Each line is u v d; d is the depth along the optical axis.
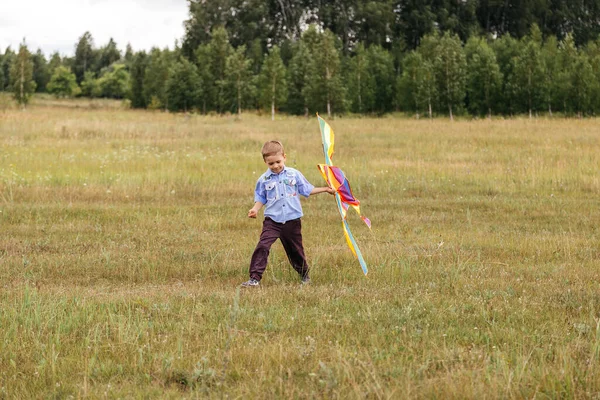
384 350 4.95
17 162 18.34
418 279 7.45
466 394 4.08
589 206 13.18
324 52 61.59
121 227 10.94
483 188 15.60
